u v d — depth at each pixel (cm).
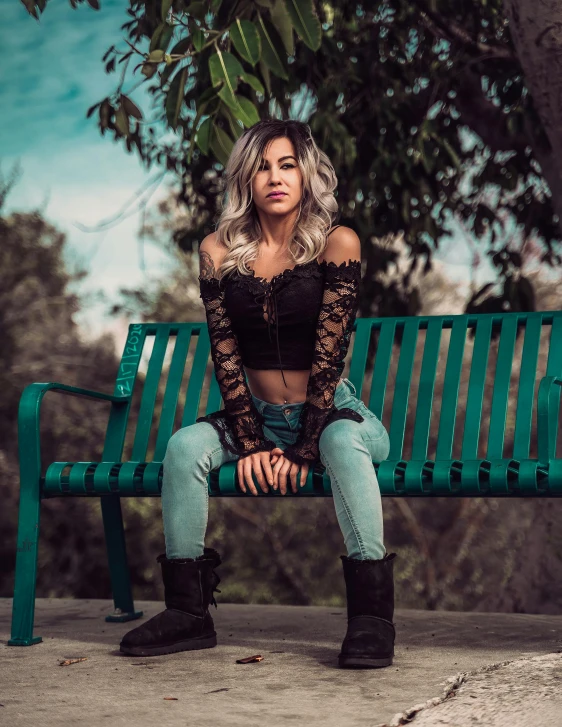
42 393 276
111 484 266
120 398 317
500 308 527
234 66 318
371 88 482
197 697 197
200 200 589
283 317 256
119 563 317
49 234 1750
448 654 243
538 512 596
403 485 242
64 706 191
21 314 1656
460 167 545
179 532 247
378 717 178
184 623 248
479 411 283
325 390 246
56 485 270
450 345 297
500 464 234
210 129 320
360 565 231
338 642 266
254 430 254
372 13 482
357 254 258
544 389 237
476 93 518
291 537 1563
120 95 389
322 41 441
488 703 186
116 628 299
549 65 339
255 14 341
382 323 312
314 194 262
